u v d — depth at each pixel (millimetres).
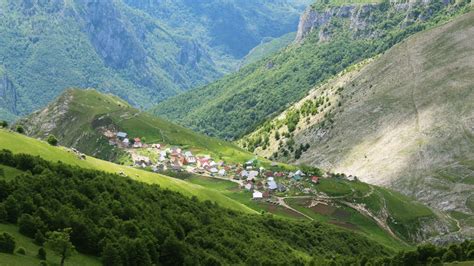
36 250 97188
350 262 151750
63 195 122250
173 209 151500
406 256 140250
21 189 115750
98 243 106250
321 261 147250
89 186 131750
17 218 106250
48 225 105375
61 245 93312
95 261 103188
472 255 136625
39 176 127125
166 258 116250
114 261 101812
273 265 131750
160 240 120750
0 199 112438
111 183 145750
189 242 131500
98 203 126625
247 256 139375
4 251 91938
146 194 151125
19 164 137375
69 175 140500
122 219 124750
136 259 105750
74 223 106500
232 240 145875
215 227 152125
